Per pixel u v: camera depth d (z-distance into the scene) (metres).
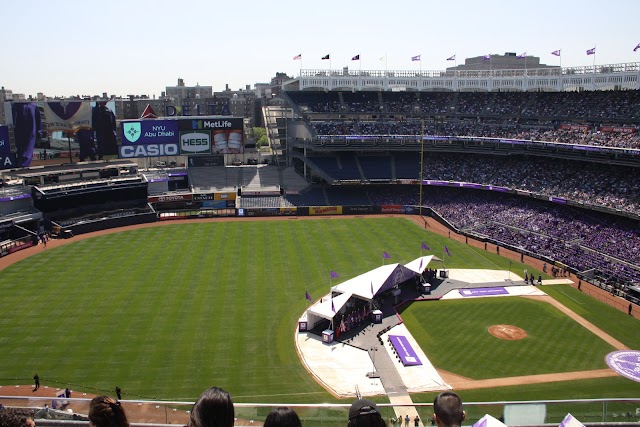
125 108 174.50
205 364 46.16
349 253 80.94
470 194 110.88
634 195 84.00
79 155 109.62
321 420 16.34
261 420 15.93
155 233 93.56
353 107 125.31
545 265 74.50
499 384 43.50
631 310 59.66
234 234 93.00
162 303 59.72
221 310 57.97
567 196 91.12
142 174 112.94
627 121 97.00
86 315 56.22
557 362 47.44
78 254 79.62
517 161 109.88
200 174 123.62
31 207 95.50
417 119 124.69
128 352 48.00
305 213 110.44
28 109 99.25
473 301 62.81
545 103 113.19
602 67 113.44
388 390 42.66
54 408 18.00
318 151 125.25
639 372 45.41
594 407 16.69
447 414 8.02
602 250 77.00
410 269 64.25
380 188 119.56
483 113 119.50
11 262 75.69
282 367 46.16
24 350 48.16
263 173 126.44
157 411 18.75
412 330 54.53
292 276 69.56
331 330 51.78
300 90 127.81
